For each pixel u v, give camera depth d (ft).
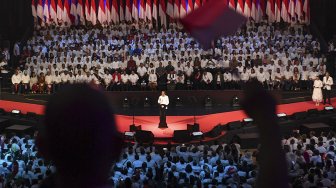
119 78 111.55
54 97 4.80
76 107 4.72
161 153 75.20
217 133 90.38
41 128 4.78
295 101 107.45
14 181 57.06
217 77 110.22
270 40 123.24
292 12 131.34
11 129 93.25
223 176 58.49
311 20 136.05
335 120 96.53
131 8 136.36
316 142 80.02
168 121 97.25
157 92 107.96
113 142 4.81
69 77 112.16
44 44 125.70
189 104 108.58
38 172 58.23
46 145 4.68
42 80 111.75
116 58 117.29
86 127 4.68
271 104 5.11
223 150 72.69
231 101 107.76
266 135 5.02
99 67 115.03
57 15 134.00
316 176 56.70
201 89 110.22
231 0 130.93
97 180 4.72
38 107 104.88
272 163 4.93
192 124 91.35
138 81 112.37
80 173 4.69
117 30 131.85
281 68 112.88
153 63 115.14
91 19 133.90
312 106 104.17
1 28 141.18
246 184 52.42
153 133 89.76
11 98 109.60
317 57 118.62
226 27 5.61
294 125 95.71
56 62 118.11
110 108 4.86
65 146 4.66
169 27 133.69
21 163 64.59
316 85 104.17
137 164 66.33
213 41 5.59
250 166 61.31
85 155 4.67
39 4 133.08
